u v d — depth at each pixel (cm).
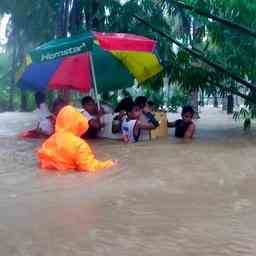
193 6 1406
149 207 571
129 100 1256
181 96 1848
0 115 2580
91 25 1590
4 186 698
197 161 902
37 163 891
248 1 1370
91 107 1295
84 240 457
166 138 1295
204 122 2008
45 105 1359
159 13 1602
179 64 1474
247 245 441
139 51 1213
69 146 824
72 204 589
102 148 1091
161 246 439
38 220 522
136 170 811
